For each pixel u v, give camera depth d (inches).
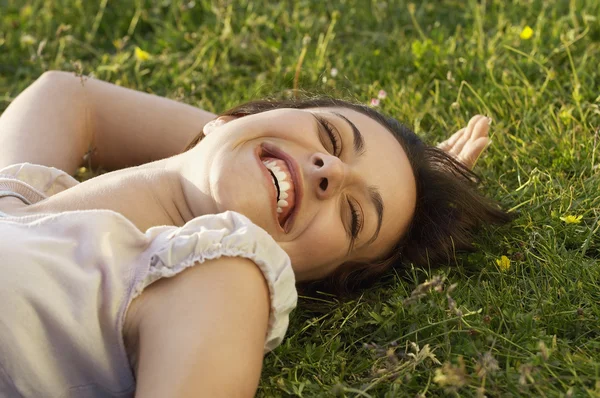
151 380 68.1
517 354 81.4
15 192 91.5
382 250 96.4
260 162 85.0
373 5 165.5
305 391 80.5
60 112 114.7
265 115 89.9
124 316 72.3
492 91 131.9
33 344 72.5
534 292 92.4
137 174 88.4
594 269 93.0
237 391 69.4
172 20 167.8
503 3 160.2
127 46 162.9
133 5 171.8
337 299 96.3
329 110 99.4
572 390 72.1
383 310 90.2
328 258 90.7
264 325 74.3
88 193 86.9
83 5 173.3
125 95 121.0
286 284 77.5
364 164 91.4
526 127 121.6
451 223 100.8
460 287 94.2
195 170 86.0
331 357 84.3
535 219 103.7
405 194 94.7
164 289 72.8
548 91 130.2
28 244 74.2
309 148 88.7
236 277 73.0
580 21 150.8
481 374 73.7
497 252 102.3
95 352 72.9
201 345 68.7
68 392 74.7
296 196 86.4
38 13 170.7
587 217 103.7
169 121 120.3
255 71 151.3
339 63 145.6
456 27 158.6
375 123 97.7
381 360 83.0
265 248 76.5
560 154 115.2
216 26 158.7
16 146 107.1
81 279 72.8
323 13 163.5
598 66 135.9
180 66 149.9
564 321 86.5
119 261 74.2
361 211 90.4
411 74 143.5
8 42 161.6
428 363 81.9
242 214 82.5
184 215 86.1
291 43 153.3
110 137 119.9
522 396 76.0
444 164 104.7
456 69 139.1
